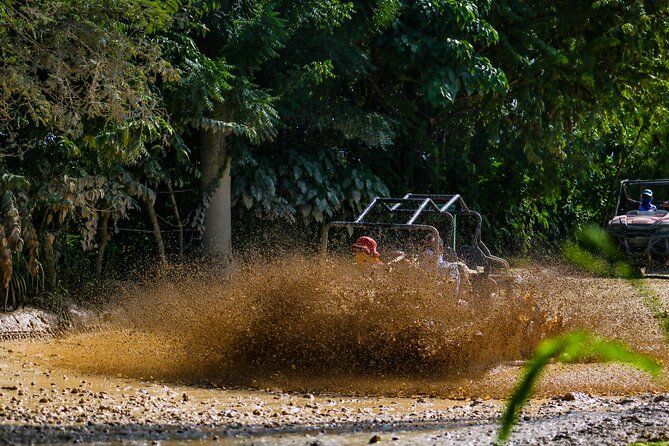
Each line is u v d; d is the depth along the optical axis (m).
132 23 16.12
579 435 7.36
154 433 7.96
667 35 27.27
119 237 20.86
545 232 33.56
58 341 14.86
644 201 29.00
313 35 21.67
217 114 19.41
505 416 4.75
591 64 25.97
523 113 26.80
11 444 7.38
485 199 30.25
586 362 12.87
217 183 20.58
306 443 7.57
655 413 8.23
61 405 9.41
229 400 10.21
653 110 28.78
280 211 22.17
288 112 21.55
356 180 23.50
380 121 23.39
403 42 22.48
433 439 7.63
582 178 29.95
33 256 16.39
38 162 17.00
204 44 20.22
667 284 25.14
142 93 15.84
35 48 15.08
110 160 17.44
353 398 10.59
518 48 26.23
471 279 15.67
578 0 26.69
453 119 26.89
